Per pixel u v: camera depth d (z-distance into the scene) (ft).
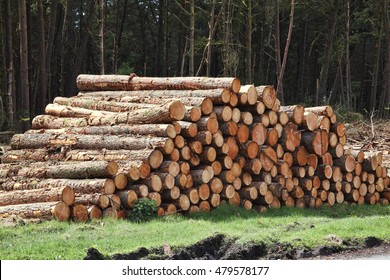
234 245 43.80
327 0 155.84
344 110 136.87
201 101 59.98
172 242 43.37
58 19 166.40
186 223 52.16
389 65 150.71
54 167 58.23
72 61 189.37
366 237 45.98
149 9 211.82
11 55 112.68
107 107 69.36
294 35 201.16
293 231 49.01
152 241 44.19
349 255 42.65
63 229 48.62
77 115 71.15
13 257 39.52
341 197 70.95
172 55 227.81
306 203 67.46
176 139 58.13
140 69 217.56
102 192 54.13
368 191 73.87
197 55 192.34
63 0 142.00
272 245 44.19
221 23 165.78
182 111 59.31
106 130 62.44
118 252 40.88
